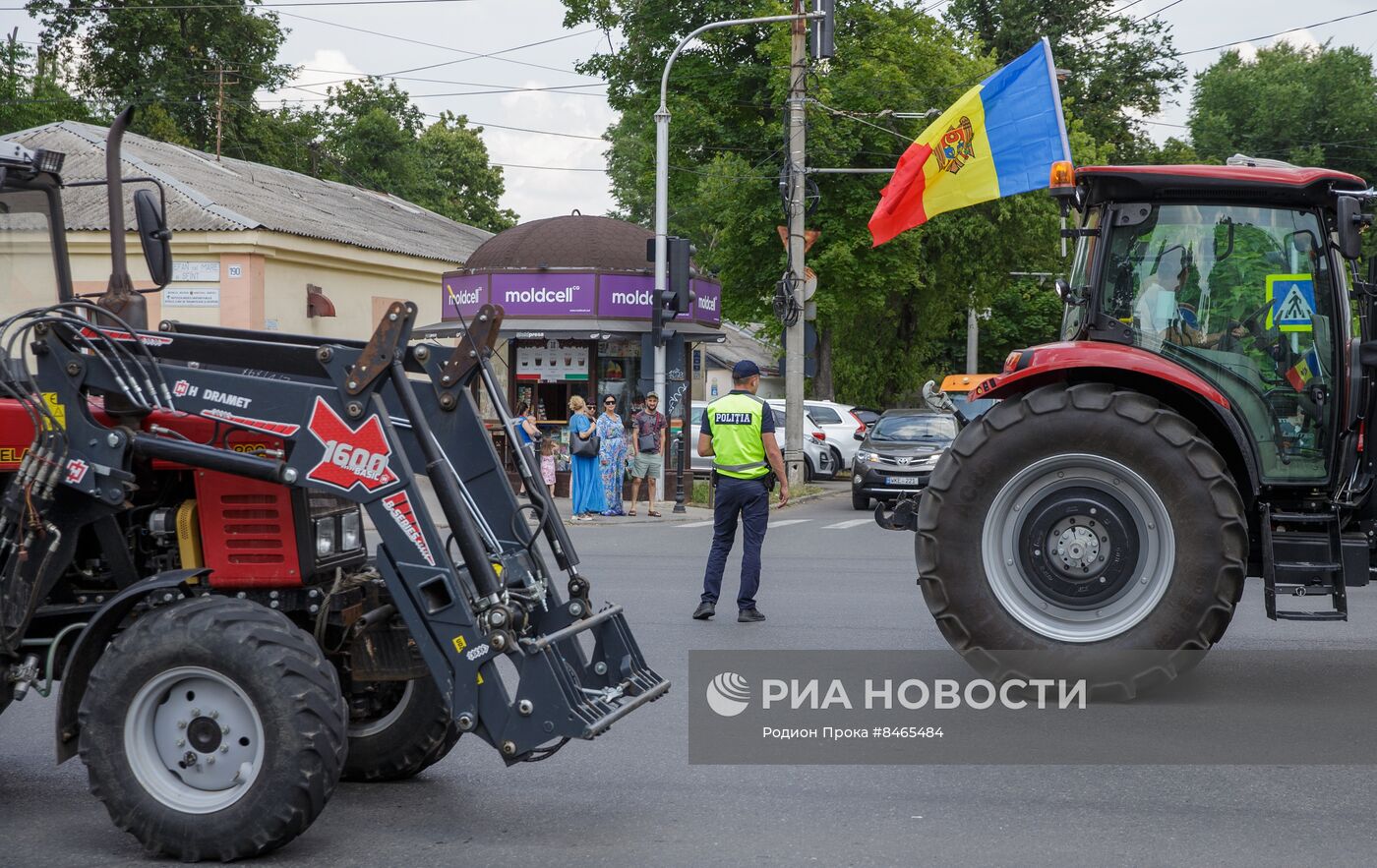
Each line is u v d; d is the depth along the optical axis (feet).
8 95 142.92
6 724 22.66
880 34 103.65
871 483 70.69
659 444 68.85
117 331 17.53
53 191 21.01
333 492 16.44
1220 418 24.31
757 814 17.39
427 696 18.69
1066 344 25.48
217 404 16.69
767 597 37.17
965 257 117.91
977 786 18.62
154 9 155.43
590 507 66.54
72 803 18.20
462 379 17.99
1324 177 24.50
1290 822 16.89
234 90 160.56
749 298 109.40
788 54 99.35
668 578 41.37
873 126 97.14
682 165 113.91
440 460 16.22
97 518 17.28
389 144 199.41
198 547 17.93
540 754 16.72
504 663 23.65
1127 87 161.79
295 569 17.70
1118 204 25.52
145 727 15.69
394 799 18.28
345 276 96.22
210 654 15.39
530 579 17.35
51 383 16.89
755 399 32.96
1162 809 17.49
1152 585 23.59
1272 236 25.12
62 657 18.02
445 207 209.77
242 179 105.50
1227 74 195.11
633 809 17.69
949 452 24.52
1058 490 23.97
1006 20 160.86
